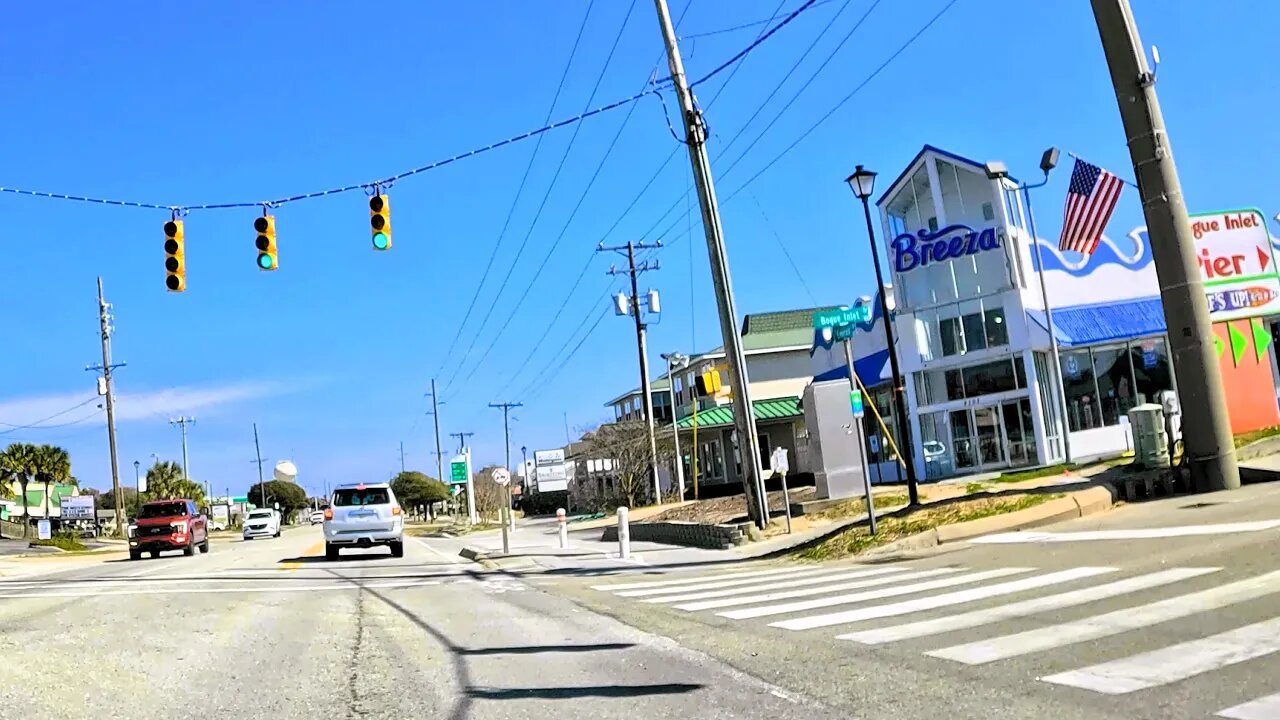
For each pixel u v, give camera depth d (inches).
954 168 1218.0
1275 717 189.6
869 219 799.1
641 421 2050.9
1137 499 622.5
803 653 292.4
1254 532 417.4
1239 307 925.8
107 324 2171.5
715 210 848.3
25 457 2650.1
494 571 741.3
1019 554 483.5
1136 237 1178.6
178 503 1321.4
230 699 263.1
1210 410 598.5
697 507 1296.8
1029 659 254.8
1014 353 1114.1
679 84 840.9
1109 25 611.8
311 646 351.9
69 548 1904.5
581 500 2231.8
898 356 1238.3
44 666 311.9
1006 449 1135.6
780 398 1971.0
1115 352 1144.8
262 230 716.0
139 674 298.8
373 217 734.5
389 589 586.2
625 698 248.4
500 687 269.1
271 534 2285.9
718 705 235.9
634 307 1720.0
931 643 288.2
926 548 580.1
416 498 4692.4
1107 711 203.8
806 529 837.2
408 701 255.9
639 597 487.8
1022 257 1126.4
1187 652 244.1
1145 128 607.8
